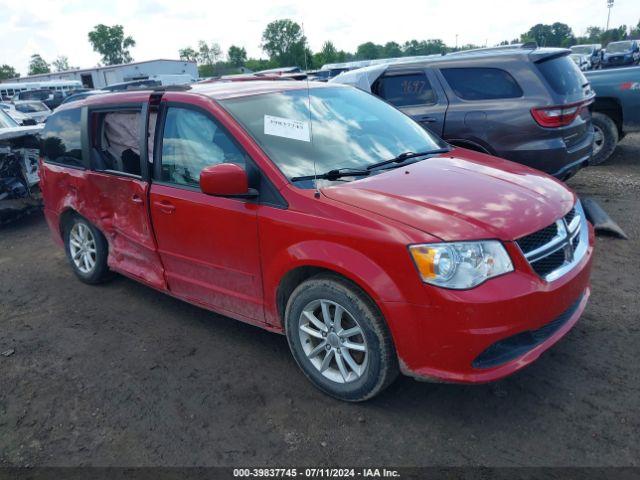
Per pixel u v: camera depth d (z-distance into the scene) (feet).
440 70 20.44
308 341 10.36
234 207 10.74
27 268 18.88
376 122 13.21
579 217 10.61
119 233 14.33
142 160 12.87
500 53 19.58
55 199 16.38
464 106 19.79
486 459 8.50
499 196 9.71
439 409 9.71
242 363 11.72
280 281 10.25
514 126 18.74
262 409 10.12
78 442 9.62
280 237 9.98
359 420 9.59
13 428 10.14
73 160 15.43
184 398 10.63
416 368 8.83
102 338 13.29
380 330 9.02
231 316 11.90
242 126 11.04
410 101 21.20
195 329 13.41
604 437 8.75
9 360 12.58
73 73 152.76
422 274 8.39
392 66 21.83
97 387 11.23
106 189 14.15
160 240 12.80
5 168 23.99
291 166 10.56
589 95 20.27
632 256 15.66
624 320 12.17
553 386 10.07
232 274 11.32
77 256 16.65
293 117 11.89
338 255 9.13
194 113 11.87
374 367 9.26
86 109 14.92
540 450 8.60
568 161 18.79
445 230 8.54
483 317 8.24
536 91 18.51
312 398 10.33
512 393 9.98
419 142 13.11
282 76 15.61
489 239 8.54
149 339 13.07
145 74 149.69
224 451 9.14
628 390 9.81
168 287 13.24
